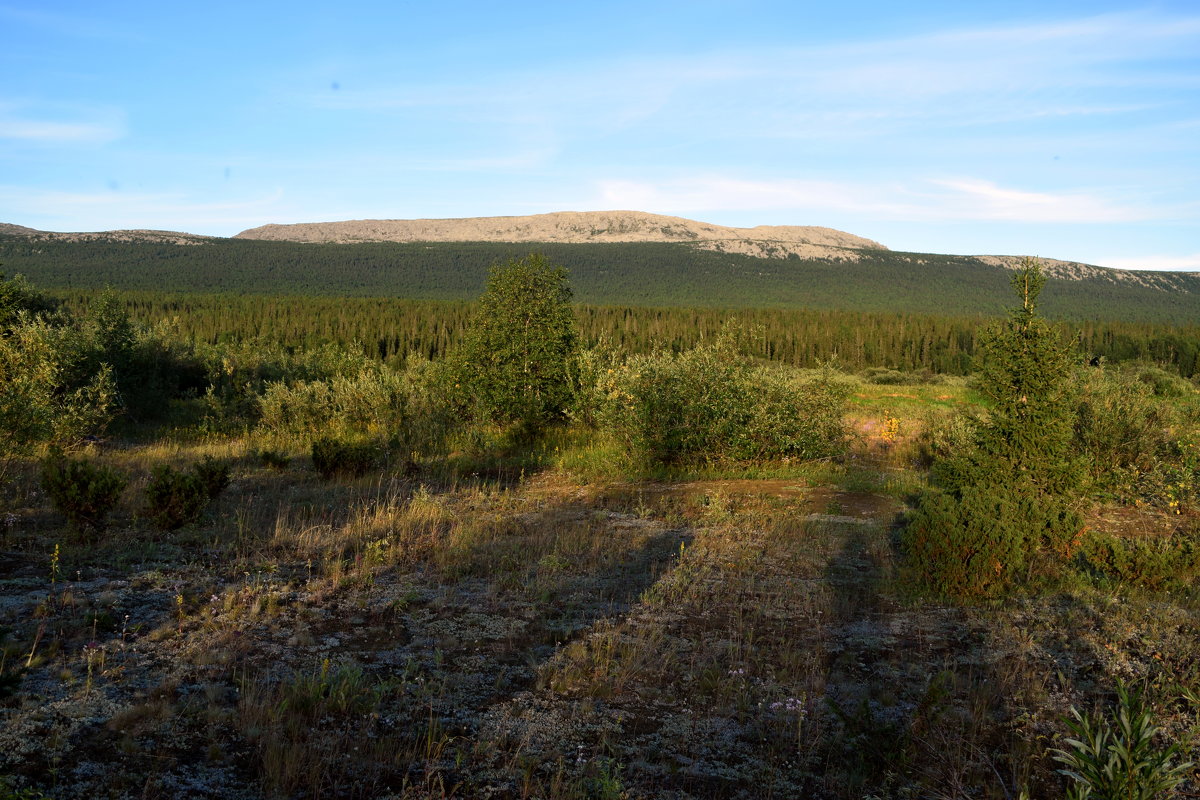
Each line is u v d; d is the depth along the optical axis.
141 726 4.35
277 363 31.16
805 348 90.81
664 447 15.62
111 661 5.21
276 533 8.85
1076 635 6.29
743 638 6.19
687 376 15.76
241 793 3.81
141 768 3.94
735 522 10.46
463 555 8.41
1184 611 6.95
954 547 7.27
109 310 23.20
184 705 4.65
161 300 112.31
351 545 8.87
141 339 25.25
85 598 6.40
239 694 4.84
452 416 20.42
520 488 13.71
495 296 20.34
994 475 11.09
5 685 4.09
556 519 10.61
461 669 5.45
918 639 6.20
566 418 20.86
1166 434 13.20
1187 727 4.77
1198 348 74.25
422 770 4.14
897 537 9.53
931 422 19.16
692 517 10.92
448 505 11.52
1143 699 5.00
